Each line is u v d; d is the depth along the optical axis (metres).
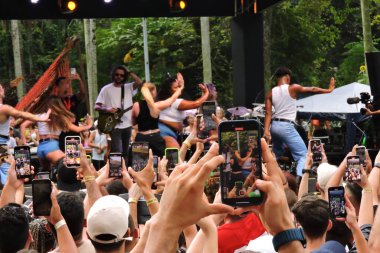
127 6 15.27
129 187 5.80
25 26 43.22
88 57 35.19
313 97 22.06
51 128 12.33
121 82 13.48
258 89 15.83
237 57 15.85
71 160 6.47
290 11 36.06
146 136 12.18
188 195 2.60
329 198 4.56
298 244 2.82
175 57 38.72
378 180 5.79
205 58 31.27
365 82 32.25
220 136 3.05
